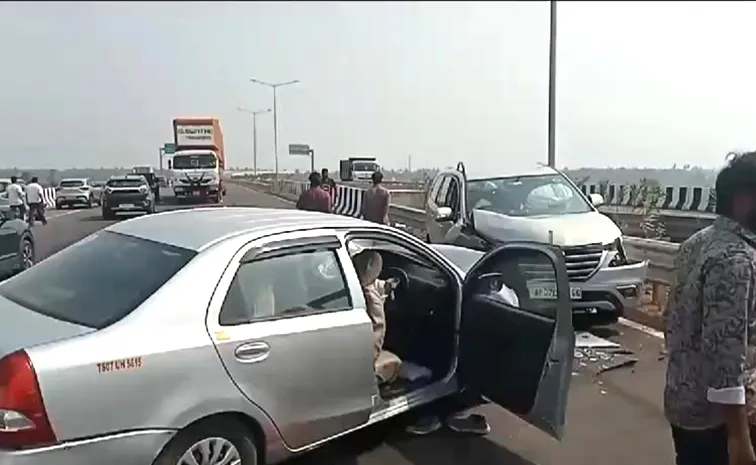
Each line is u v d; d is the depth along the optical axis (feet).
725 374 8.52
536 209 30.07
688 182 60.64
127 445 10.66
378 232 15.14
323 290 13.61
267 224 13.76
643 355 23.21
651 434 16.72
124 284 12.09
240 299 12.34
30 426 9.90
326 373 13.21
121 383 10.62
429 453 15.39
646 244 30.12
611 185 67.72
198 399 11.37
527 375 14.07
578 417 17.76
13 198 36.35
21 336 10.77
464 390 16.14
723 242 8.68
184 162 119.75
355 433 16.21
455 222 30.48
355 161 151.43
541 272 17.46
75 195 127.44
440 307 16.46
